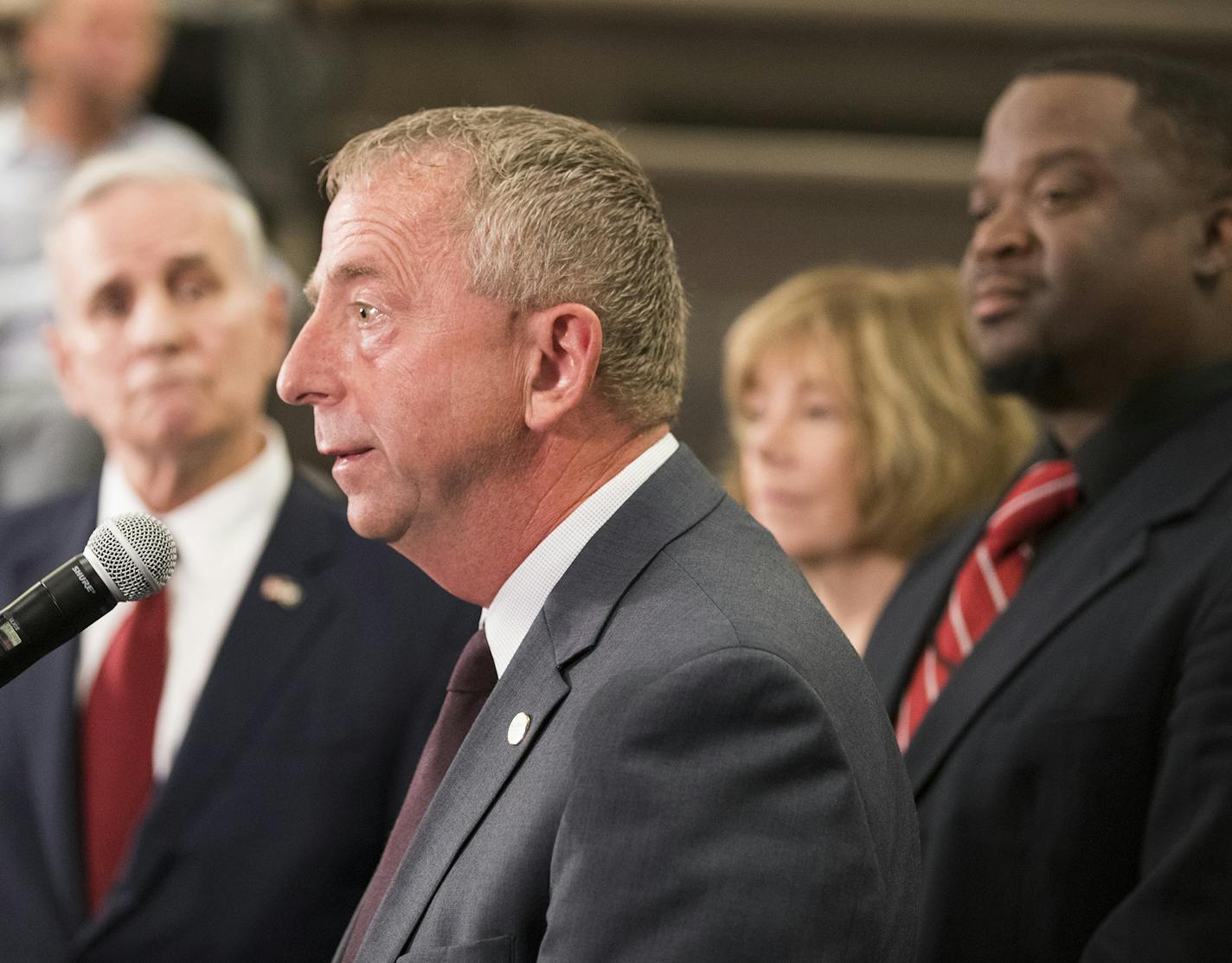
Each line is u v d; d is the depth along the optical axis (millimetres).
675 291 5730
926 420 10375
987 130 7875
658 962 4547
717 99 22078
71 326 9055
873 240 21766
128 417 8672
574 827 4789
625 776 4754
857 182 21656
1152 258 7359
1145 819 6543
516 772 5172
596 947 4613
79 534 8953
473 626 8398
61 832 8148
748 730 4781
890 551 10422
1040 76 7797
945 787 6949
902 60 21891
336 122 20594
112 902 7879
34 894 8047
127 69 16547
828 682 5090
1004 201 7648
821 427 10461
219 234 8977
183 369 8648
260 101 18562
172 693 8477
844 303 10703
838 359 10461
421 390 5324
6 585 8781
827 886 4645
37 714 8414
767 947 4543
